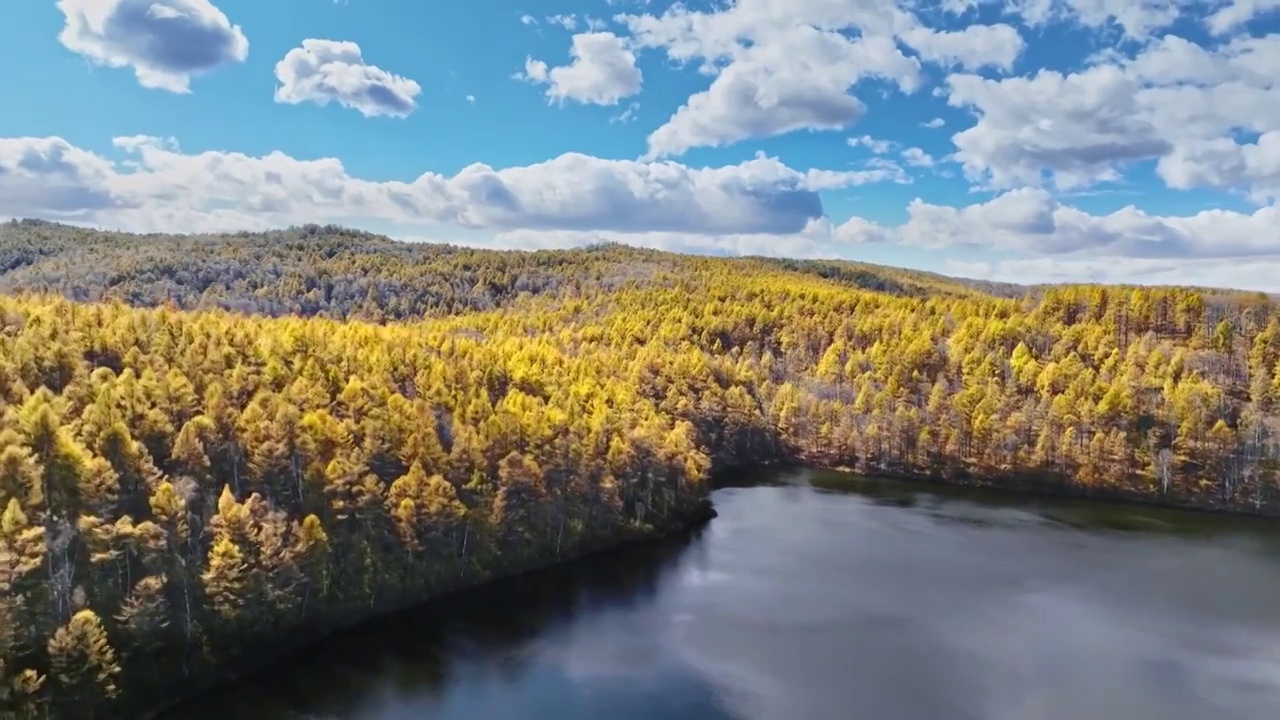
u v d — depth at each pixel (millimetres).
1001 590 90000
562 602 83625
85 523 60812
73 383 79812
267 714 59031
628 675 67125
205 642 63969
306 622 71375
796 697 63938
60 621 57062
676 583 90375
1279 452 134875
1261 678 68750
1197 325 179875
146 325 106562
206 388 86250
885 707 62656
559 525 97812
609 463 107875
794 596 86938
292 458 80125
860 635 76562
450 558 85375
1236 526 121875
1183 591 90562
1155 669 70250
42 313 101562
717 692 64438
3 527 55281
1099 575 96000
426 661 68688
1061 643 75500
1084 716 61812
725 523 117938
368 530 79625
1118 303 191125
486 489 91312
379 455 86250
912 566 98375
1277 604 86750
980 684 66750
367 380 100750
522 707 61281
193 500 70875
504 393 120250
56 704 53062
